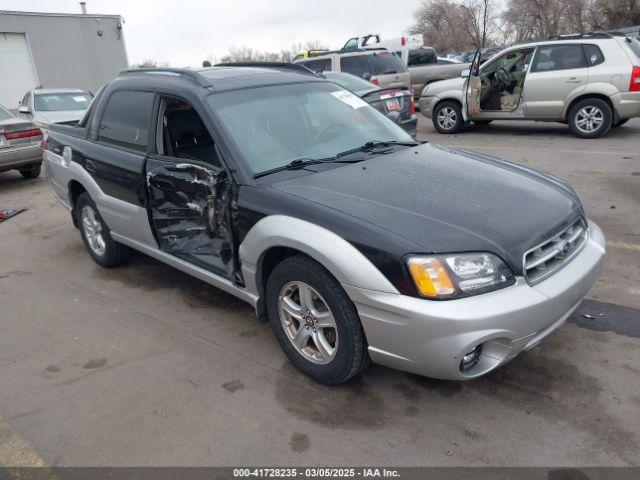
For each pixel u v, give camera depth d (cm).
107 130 427
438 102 1130
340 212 264
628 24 3869
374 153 353
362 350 266
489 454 239
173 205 356
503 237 248
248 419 271
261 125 341
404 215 260
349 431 258
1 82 2338
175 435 263
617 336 323
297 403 281
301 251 269
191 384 303
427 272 233
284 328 303
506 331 234
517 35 4881
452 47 5209
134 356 336
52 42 2447
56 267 502
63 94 1262
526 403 271
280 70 416
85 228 491
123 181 395
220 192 315
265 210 288
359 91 813
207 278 354
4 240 598
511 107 1031
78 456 253
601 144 880
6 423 280
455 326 228
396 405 275
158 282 451
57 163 492
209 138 406
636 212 537
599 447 239
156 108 377
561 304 254
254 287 312
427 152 364
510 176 320
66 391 304
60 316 399
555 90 945
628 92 878
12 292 450
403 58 1608
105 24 2617
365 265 245
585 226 301
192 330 364
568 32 4422
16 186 892
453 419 262
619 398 270
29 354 347
